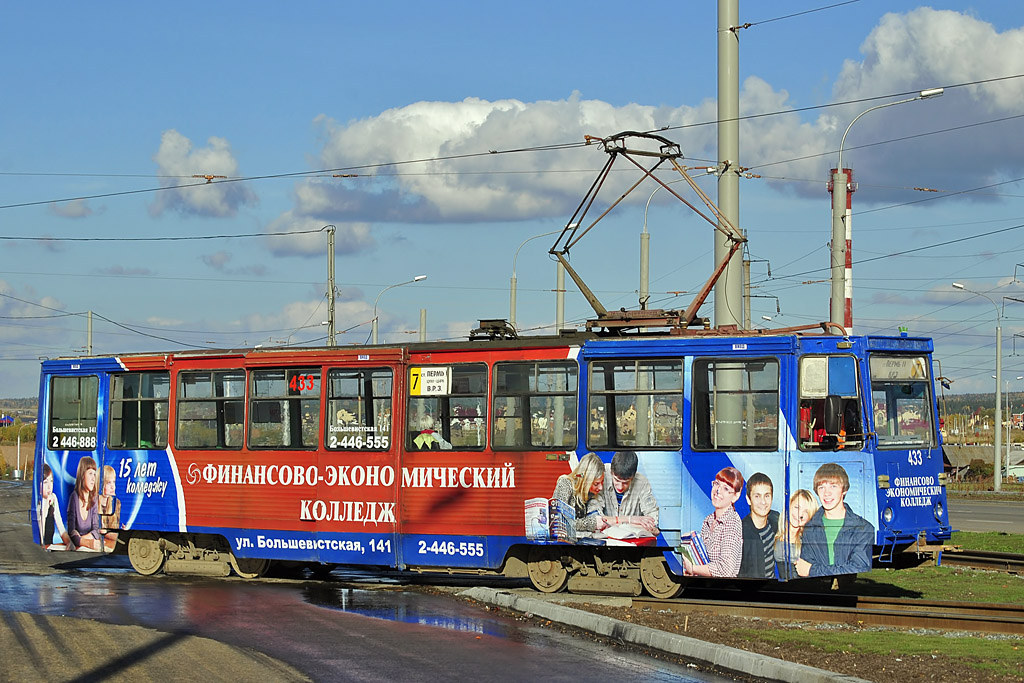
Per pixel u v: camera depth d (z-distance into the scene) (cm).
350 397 1727
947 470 1599
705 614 1354
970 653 1070
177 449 1852
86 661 1046
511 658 1084
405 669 1027
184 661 1050
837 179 2573
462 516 1631
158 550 1872
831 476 1445
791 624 1277
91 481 1925
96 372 1939
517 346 1620
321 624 1295
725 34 1834
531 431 1603
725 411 1502
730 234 1739
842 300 2573
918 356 1522
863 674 974
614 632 1209
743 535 1473
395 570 1952
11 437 11350
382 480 1688
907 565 1480
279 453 1767
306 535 1733
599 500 1549
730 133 1827
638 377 1546
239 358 1811
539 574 1611
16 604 1467
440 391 1666
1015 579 1759
